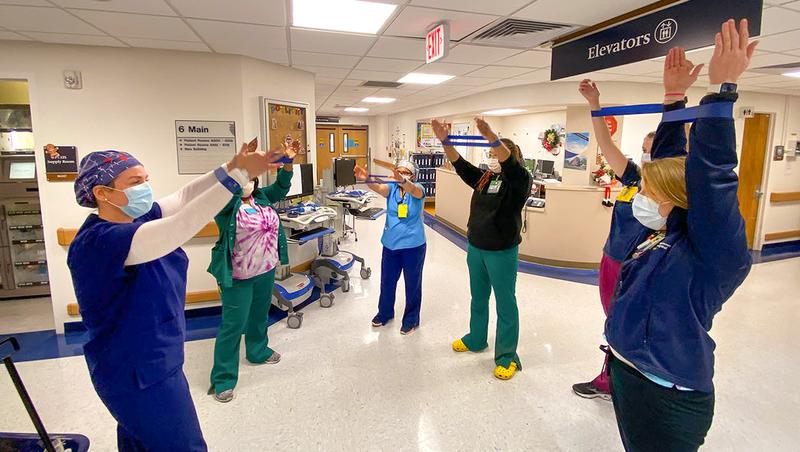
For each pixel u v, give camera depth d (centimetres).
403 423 237
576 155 600
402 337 344
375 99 838
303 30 304
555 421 240
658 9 246
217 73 369
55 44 332
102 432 230
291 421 239
